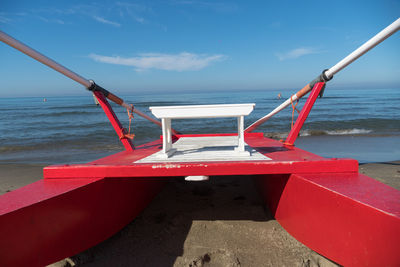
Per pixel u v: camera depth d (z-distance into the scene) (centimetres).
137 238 252
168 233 261
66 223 186
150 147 394
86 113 2395
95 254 226
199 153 285
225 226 272
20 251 158
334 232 173
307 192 199
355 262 159
